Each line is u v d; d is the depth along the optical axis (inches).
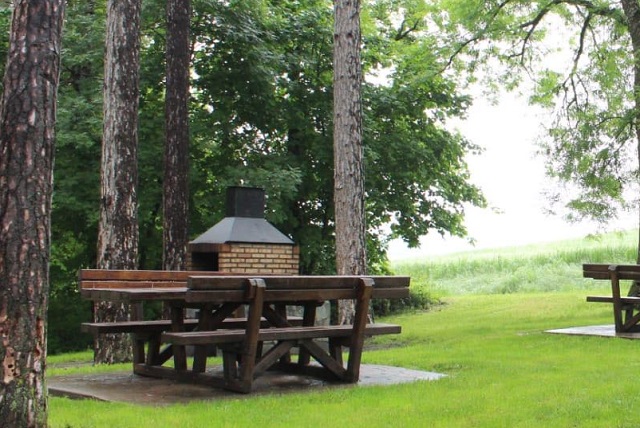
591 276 491.2
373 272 1055.6
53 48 206.4
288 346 296.4
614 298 474.3
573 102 764.6
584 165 653.3
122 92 501.7
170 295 284.5
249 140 889.5
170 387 299.6
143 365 336.2
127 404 257.9
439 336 600.7
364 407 249.3
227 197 537.6
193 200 837.8
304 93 890.1
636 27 663.8
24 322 196.9
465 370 339.3
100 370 382.3
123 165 500.4
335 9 580.1
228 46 821.9
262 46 824.3
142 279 363.9
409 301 1064.8
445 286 1413.6
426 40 860.0
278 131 914.7
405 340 602.9
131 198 502.6
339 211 573.3
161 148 787.4
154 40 823.7
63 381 321.4
